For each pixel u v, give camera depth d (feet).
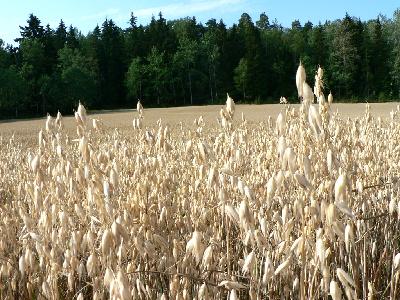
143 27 374.02
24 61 294.46
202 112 191.21
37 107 276.41
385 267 14.69
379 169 18.93
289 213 11.74
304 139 11.79
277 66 287.07
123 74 320.09
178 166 21.65
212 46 314.96
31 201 17.06
